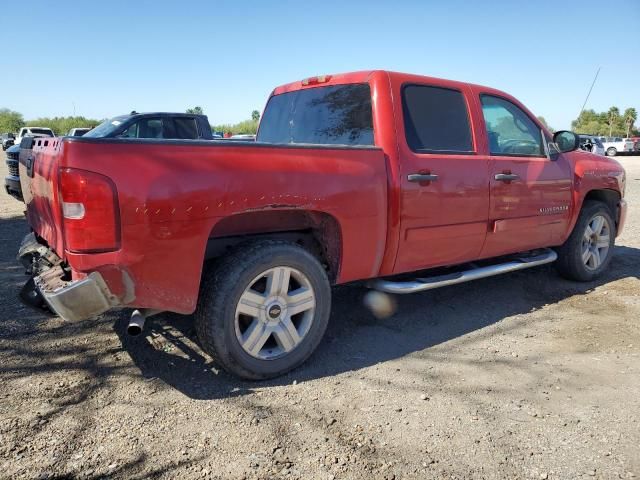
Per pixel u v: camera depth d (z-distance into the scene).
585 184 5.25
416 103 3.98
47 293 2.70
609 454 2.57
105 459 2.45
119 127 9.53
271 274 3.20
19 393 3.05
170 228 2.76
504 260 5.03
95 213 2.57
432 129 4.03
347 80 4.11
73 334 3.92
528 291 5.29
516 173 4.51
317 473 2.38
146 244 2.71
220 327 3.03
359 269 3.64
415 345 3.90
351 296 4.90
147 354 3.59
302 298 3.36
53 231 2.98
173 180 2.75
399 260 3.85
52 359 3.51
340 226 3.42
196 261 2.88
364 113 3.92
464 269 4.61
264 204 3.05
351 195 3.42
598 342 3.99
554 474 2.42
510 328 4.28
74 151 2.54
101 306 2.68
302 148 3.24
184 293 2.89
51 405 2.92
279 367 3.29
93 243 2.60
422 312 4.61
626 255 6.92
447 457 2.53
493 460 2.51
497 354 3.76
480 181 4.20
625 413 2.96
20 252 3.58
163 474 2.36
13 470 2.35
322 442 2.62
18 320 4.18
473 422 2.84
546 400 3.09
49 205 2.96
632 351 3.82
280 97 4.89
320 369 3.46
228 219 3.29
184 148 2.81
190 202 2.80
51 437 2.61
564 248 5.40
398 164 3.71
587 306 4.85
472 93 4.38
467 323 4.38
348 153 3.45
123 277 2.70
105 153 2.60
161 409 2.90
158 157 2.73
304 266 3.30
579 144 4.99
